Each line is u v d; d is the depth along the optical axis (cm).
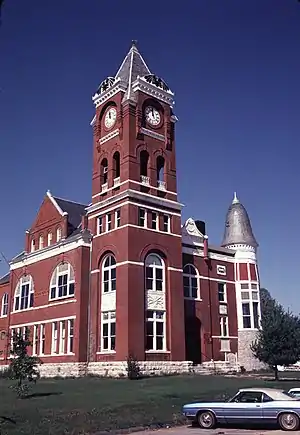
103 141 4497
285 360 3594
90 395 2481
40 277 4819
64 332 4291
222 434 1659
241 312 5047
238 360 4866
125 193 4022
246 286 5144
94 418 1880
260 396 1812
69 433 1662
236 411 1803
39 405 2112
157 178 4366
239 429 1789
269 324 3706
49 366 4231
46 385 3073
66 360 4131
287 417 1739
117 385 3025
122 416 1955
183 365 3984
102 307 4053
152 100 4488
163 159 4438
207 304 4784
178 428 1864
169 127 4547
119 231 4019
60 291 4466
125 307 3759
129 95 4288
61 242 4553
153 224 4172
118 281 3900
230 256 5219
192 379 3419
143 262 3966
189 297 4653
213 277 4947
